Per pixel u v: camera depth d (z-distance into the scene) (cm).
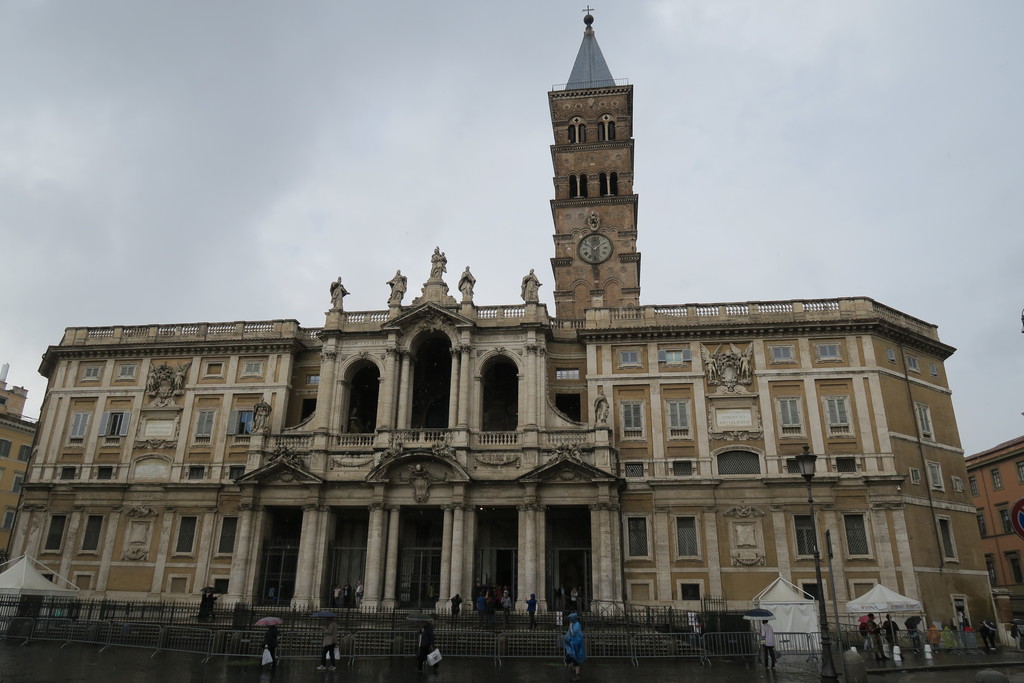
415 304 5234
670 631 3641
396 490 4575
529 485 4428
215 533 4944
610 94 7450
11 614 4038
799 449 4650
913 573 4278
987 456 6925
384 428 4756
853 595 4294
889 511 4431
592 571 4481
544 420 4756
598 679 2486
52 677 2294
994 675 1823
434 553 4753
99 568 4956
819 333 4884
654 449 4762
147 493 5119
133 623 3334
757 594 4372
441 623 3856
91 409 5419
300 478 4653
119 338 5578
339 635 3081
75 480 5206
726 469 4688
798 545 4450
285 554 4825
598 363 5016
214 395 5312
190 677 2361
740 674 2666
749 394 4803
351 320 5281
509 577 4709
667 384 4900
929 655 3409
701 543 4516
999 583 6738
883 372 4788
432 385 5459
